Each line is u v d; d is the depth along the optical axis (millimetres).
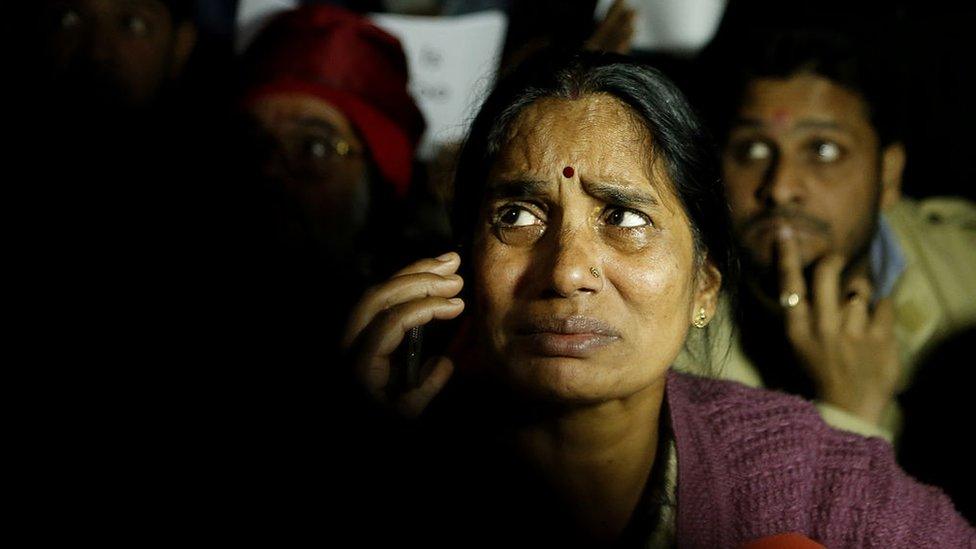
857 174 2150
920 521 1388
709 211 1371
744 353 2117
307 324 1873
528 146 1276
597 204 1262
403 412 1392
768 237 2119
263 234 2139
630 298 1238
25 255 1802
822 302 2051
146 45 2320
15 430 1509
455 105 2623
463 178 1396
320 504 1379
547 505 1381
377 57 2422
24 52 2199
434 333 1624
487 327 1280
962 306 2332
